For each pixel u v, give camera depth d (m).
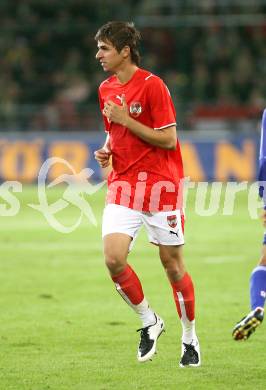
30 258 48.72
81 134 92.50
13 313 33.78
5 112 99.75
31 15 111.25
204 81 102.31
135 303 24.69
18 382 23.66
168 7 107.69
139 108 24.77
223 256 48.84
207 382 23.59
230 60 104.69
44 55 109.69
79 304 35.66
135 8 108.81
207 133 91.12
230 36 106.38
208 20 105.38
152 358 26.55
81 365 25.66
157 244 25.25
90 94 104.25
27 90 106.50
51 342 28.81
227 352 27.28
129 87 24.94
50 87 106.62
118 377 24.20
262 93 101.44
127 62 25.00
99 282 41.06
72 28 109.12
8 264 46.62
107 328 31.05
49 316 33.19
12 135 93.88
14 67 108.44
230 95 101.31
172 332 30.34
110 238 24.53
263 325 31.09
